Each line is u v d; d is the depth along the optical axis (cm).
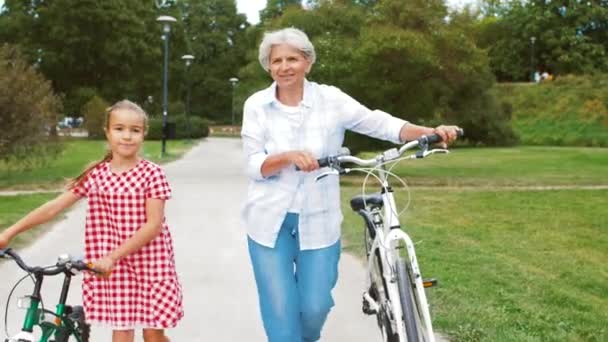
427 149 385
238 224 1124
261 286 404
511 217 1273
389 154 379
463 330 535
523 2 7356
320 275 404
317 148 406
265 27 2531
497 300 643
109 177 383
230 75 9019
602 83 5712
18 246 910
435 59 2120
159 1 6962
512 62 7300
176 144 4466
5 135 1841
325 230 407
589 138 4928
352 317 596
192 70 8762
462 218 1253
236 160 2978
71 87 6069
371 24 2247
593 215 1307
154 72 6431
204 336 552
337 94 418
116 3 5891
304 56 405
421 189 1838
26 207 1301
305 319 406
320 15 2316
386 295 416
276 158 382
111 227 386
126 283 383
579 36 6944
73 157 2928
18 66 1905
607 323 574
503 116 4753
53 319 336
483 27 7012
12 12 5869
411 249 383
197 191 1647
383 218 435
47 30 5872
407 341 360
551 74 7162
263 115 406
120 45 5938
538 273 784
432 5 2223
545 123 5322
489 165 2809
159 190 380
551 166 2762
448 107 2717
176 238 991
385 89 2161
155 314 385
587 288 725
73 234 1013
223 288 701
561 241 1015
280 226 402
